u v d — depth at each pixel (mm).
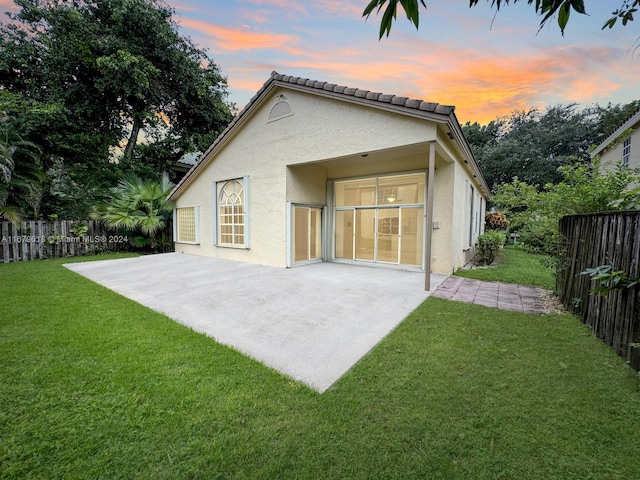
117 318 4391
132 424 2146
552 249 6105
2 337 3623
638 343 2777
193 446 1953
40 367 2916
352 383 2717
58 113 13227
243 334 3930
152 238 13141
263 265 9375
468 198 10422
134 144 17609
